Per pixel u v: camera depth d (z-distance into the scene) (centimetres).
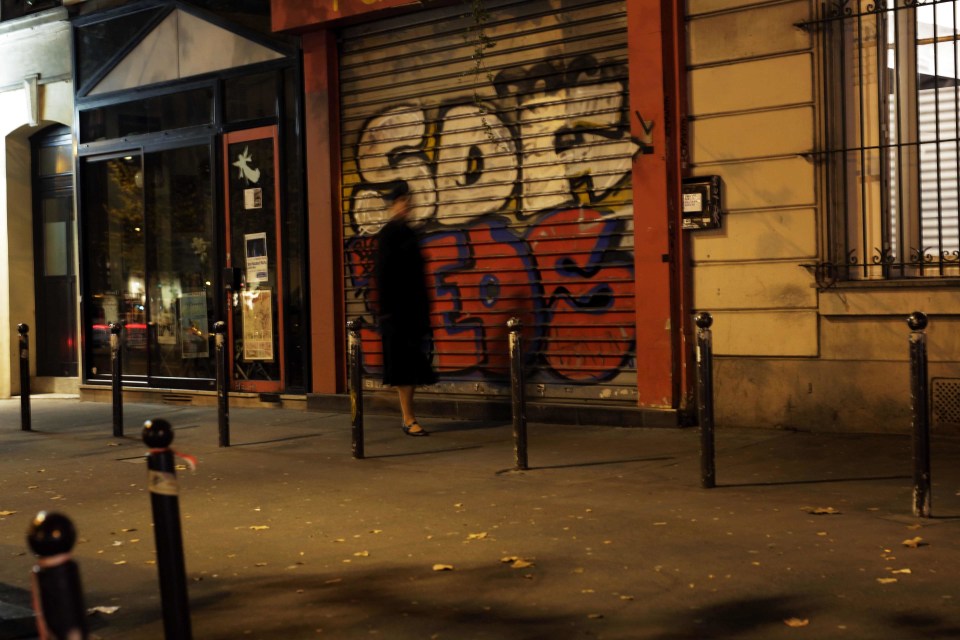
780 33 886
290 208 1235
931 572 462
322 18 1147
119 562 558
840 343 864
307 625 432
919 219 855
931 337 825
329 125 1172
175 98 1356
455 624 424
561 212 1003
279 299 1245
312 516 647
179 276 1366
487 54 1050
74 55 1466
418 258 959
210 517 658
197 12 1314
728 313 919
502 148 1042
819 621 407
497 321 1049
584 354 989
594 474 735
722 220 920
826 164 874
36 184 1606
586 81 985
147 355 1405
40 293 1605
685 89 934
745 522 572
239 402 1284
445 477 753
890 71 865
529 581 480
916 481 567
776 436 866
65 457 935
